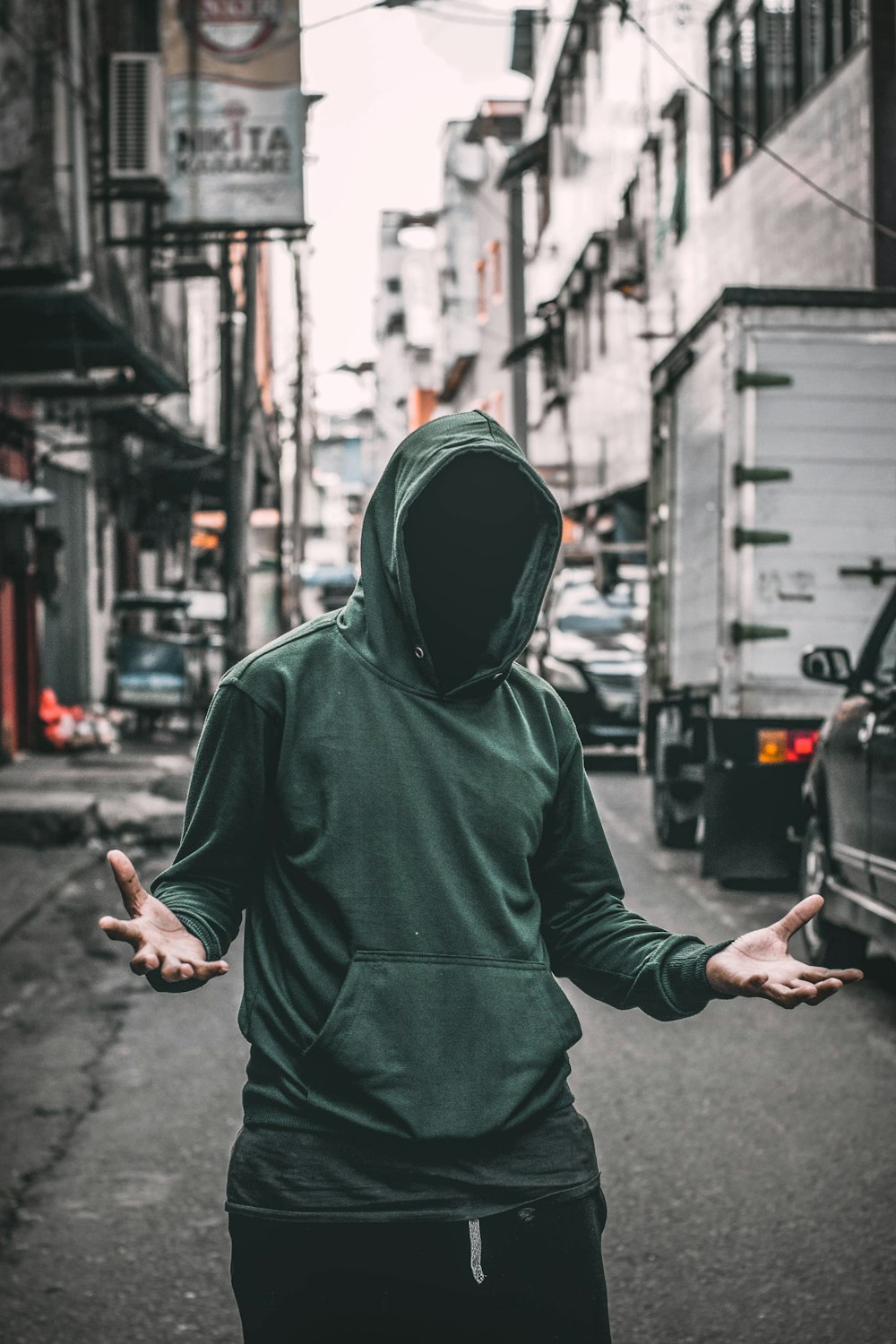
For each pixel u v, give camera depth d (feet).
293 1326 6.70
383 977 6.81
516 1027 6.89
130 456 82.84
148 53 48.67
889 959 26.32
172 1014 22.29
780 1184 14.89
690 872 34.58
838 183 50.11
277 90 45.14
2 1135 16.60
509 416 143.13
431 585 7.18
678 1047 20.13
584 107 96.84
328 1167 6.70
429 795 7.01
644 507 81.76
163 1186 14.97
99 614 76.23
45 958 26.14
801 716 30.66
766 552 30.53
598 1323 6.87
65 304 45.65
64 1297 12.42
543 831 7.64
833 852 24.56
